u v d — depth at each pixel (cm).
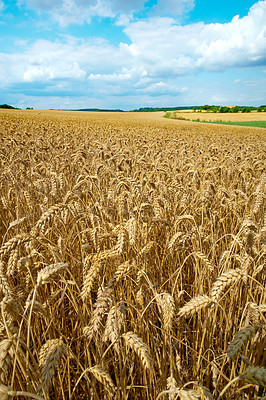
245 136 3195
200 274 270
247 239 245
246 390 225
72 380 254
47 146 1027
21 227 363
